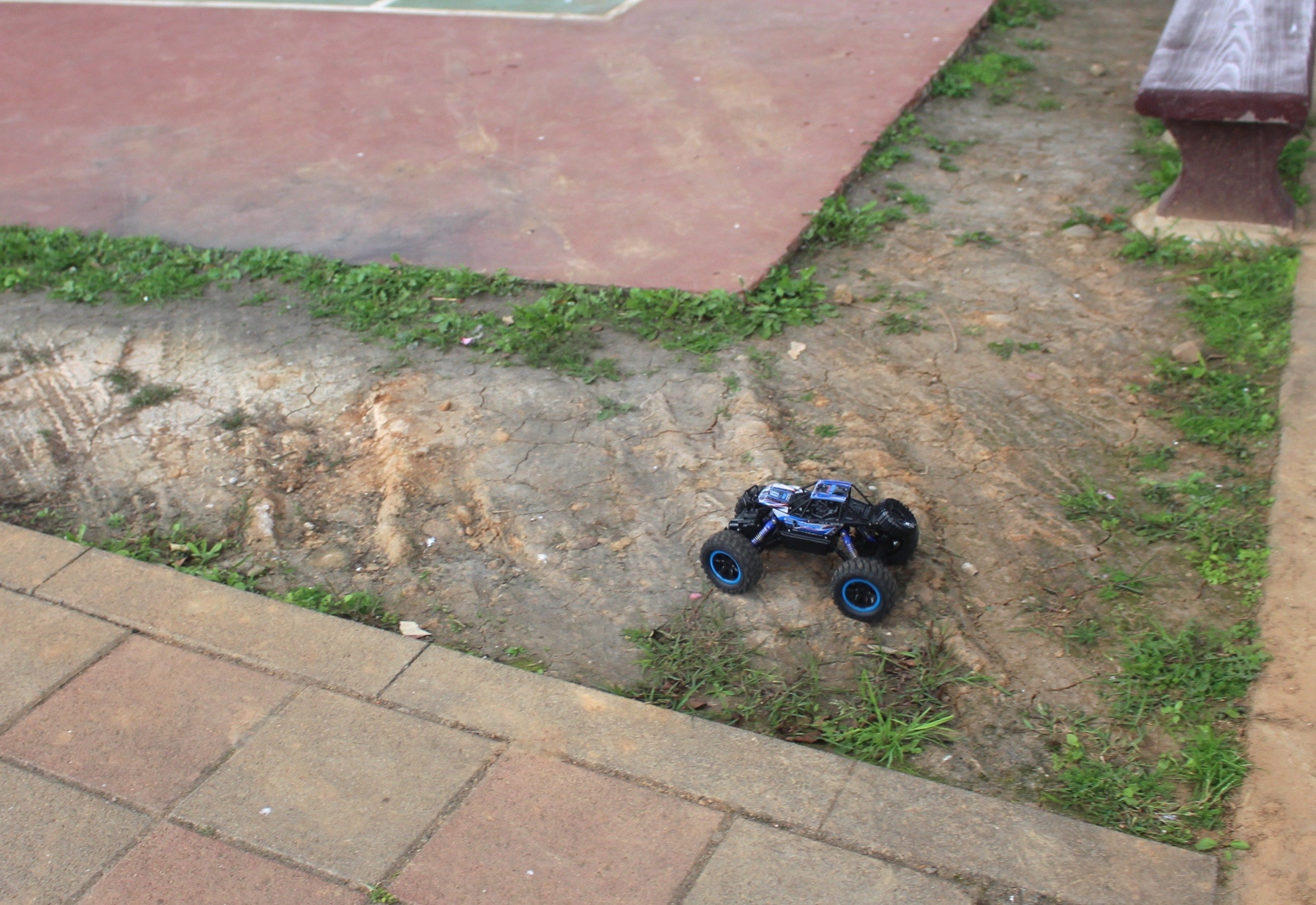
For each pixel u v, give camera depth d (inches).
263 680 177.9
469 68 443.2
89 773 162.2
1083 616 184.2
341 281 293.4
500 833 150.6
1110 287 280.2
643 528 208.7
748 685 175.9
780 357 257.4
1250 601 182.9
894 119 373.1
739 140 364.5
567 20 495.8
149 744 166.9
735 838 148.6
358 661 179.9
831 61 425.7
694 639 184.7
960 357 255.0
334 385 254.2
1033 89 406.9
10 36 514.3
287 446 237.3
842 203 321.4
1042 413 235.0
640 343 263.1
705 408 239.6
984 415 235.3
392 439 233.5
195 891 144.5
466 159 362.0
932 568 195.5
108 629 189.6
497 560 203.8
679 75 423.2
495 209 327.3
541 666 180.5
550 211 323.9
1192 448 221.9
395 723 168.9
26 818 155.6
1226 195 293.0
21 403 254.8
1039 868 142.3
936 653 179.5
